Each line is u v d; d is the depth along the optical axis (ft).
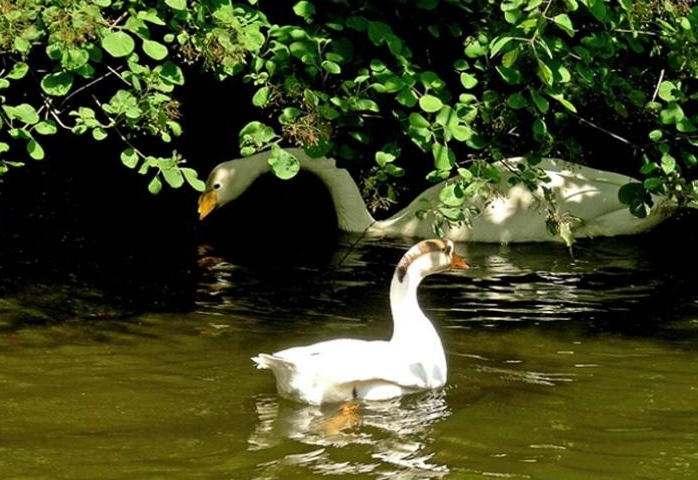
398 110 37.32
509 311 41.45
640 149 39.91
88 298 41.83
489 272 47.37
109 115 37.65
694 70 37.68
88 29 31.09
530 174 38.60
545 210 52.95
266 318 40.09
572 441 28.66
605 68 38.19
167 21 35.68
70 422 29.17
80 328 37.88
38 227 53.01
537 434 29.12
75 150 65.57
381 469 26.61
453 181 37.65
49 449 27.30
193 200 60.23
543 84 35.78
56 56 31.86
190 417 29.89
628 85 38.81
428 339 33.22
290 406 30.86
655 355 36.32
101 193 60.34
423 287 44.75
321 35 36.91
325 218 57.36
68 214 55.93
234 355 35.47
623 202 39.29
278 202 59.62
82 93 60.75
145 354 35.29
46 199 58.34
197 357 35.14
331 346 32.14
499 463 27.14
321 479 25.95
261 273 46.68
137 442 27.91
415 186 59.00
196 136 65.21
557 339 37.99
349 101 35.65
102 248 49.93
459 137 34.78
